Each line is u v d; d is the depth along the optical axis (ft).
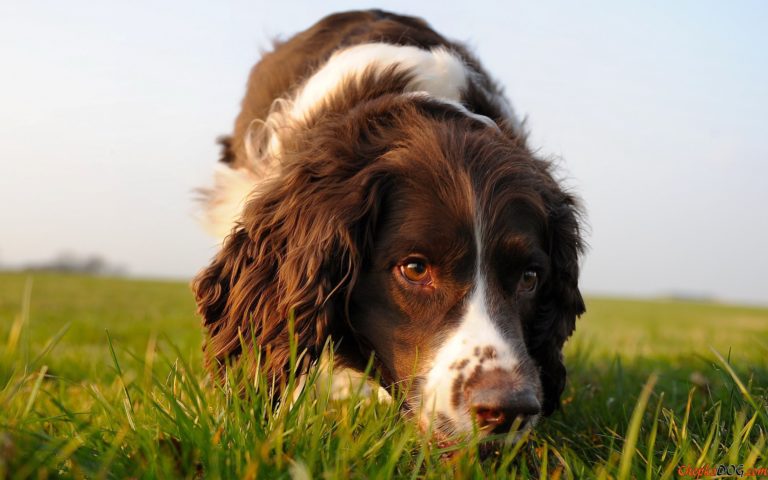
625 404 2.94
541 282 2.90
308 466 2.14
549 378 3.05
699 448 2.42
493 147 2.86
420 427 2.54
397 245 2.71
